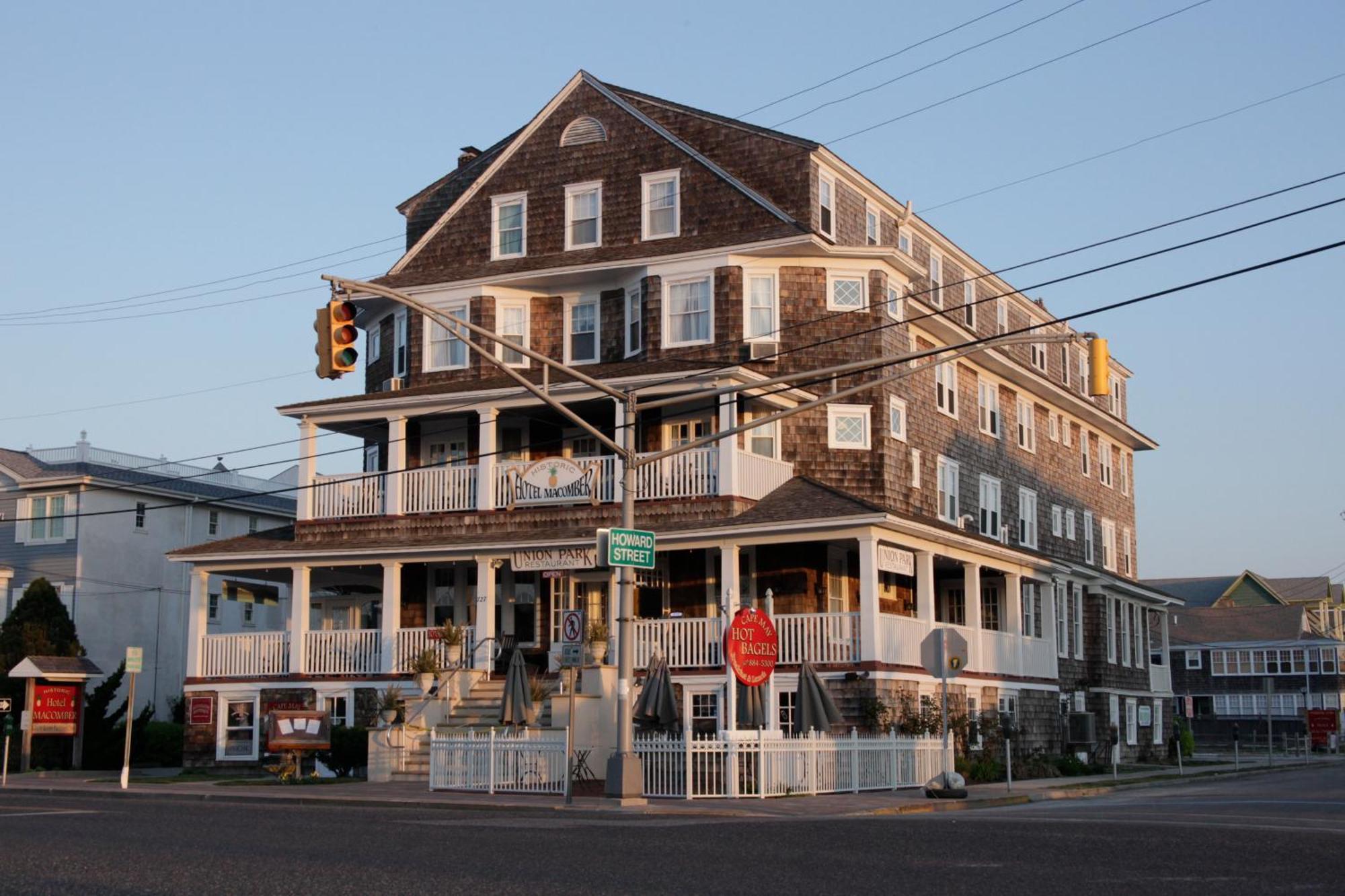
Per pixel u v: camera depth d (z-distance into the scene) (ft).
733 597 102.37
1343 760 204.74
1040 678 142.20
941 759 106.93
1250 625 335.88
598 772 101.35
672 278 127.65
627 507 82.89
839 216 134.62
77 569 193.88
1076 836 57.93
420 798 87.56
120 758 153.58
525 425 130.72
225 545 131.23
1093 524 184.96
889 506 125.49
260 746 125.18
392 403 126.93
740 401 120.37
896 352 130.21
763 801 84.74
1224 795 99.04
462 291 136.36
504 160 142.00
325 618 152.46
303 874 44.01
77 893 39.50
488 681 117.39
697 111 135.85
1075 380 192.24
